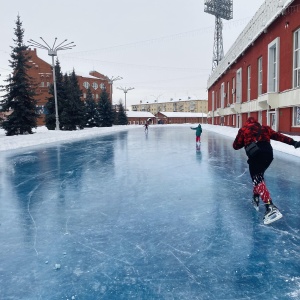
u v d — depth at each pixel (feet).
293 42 62.90
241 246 11.88
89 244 12.41
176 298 8.45
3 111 103.24
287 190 20.76
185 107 489.67
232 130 103.65
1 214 16.72
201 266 10.32
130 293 8.75
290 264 10.33
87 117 182.70
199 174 27.91
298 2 59.31
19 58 102.37
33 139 70.08
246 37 101.35
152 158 39.96
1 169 32.32
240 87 113.19
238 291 8.73
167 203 18.37
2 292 8.92
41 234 13.62
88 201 19.15
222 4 211.41
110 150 51.49
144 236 13.17
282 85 67.72
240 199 18.97
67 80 145.18
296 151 39.27
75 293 8.82
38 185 24.23
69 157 42.27
